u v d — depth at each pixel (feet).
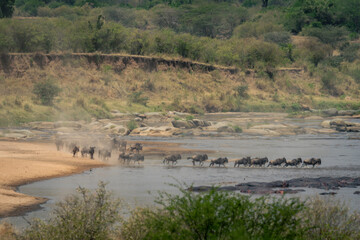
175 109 323.16
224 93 371.56
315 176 103.30
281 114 326.65
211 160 120.98
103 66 343.05
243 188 85.30
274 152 150.61
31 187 85.25
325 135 214.69
